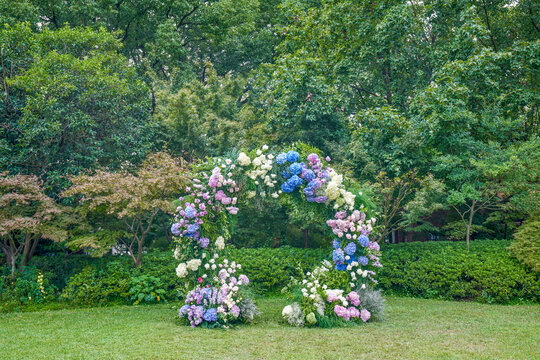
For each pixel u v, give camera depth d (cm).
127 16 1605
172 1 1536
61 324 656
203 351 486
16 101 1078
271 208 1318
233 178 674
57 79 1034
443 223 1445
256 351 484
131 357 462
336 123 1427
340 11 1298
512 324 621
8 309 820
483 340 527
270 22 1955
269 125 1316
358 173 1173
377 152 1147
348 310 639
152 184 885
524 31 1512
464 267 895
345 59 1321
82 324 654
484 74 1089
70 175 988
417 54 1320
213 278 647
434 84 1073
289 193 686
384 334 566
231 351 485
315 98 1244
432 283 912
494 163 985
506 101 1191
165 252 1062
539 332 568
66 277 969
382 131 1127
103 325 643
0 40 1055
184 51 1548
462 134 1054
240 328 613
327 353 474
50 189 1091
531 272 846
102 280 885
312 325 626
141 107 1266
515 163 943
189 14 1670
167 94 1323
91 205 852
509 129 1150
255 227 1377
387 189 1007
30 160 1081
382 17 1253
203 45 1875
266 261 1022
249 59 1916
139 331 595
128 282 886
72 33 1153
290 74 1246
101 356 467
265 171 667
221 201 658
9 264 986
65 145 1138
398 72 1302
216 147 1390
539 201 940
